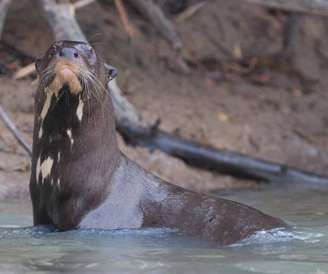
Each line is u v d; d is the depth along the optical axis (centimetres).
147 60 3447
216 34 3816
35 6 3394
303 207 2344
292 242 1783
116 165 1911
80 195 1866
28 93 2845
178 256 1642
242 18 3953
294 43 3944
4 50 3150
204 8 3872
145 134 2795
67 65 1758
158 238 1791
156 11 3366
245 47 3847
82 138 1861
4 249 1680
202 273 1515
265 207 2341
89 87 1820
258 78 3653
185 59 3609
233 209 1875
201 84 3447
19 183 2428
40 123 1872
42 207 1900
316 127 3362
